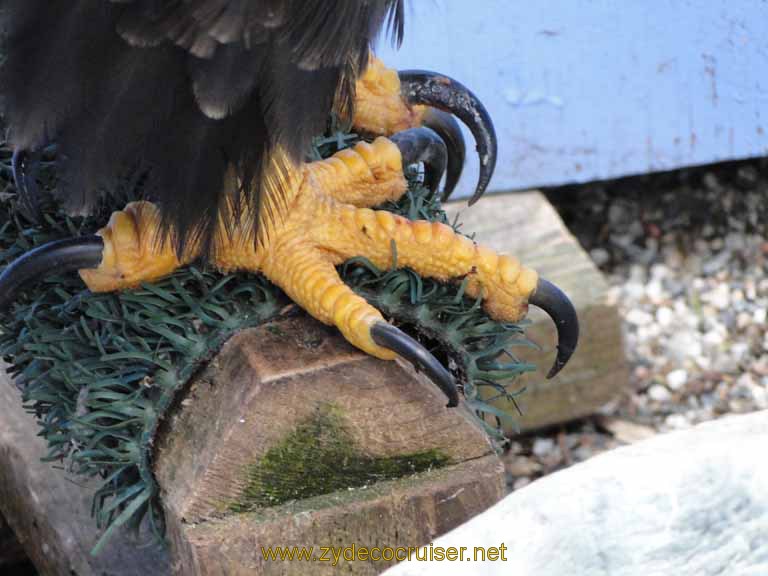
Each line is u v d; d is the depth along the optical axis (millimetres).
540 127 1220
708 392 1247
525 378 1120
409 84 755
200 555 673
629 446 650
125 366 688
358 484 692
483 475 697
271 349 679
